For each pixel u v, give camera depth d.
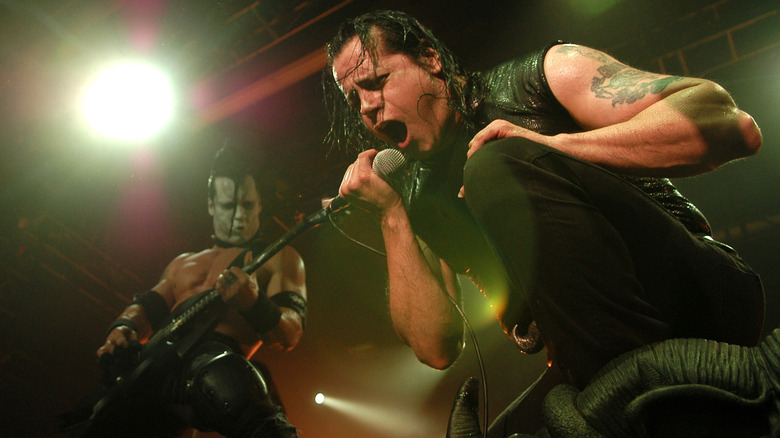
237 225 3.78
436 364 1.78
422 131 1.67
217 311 3.02
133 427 2.79
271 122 5.89
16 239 6.04
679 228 1.18
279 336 3.14
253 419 2.47
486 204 1.13
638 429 0.93
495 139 1.27
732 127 1.14
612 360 1.03
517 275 1.12
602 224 1.09
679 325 1.18
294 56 5.40
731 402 0.90
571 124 1.44
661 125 1.17
